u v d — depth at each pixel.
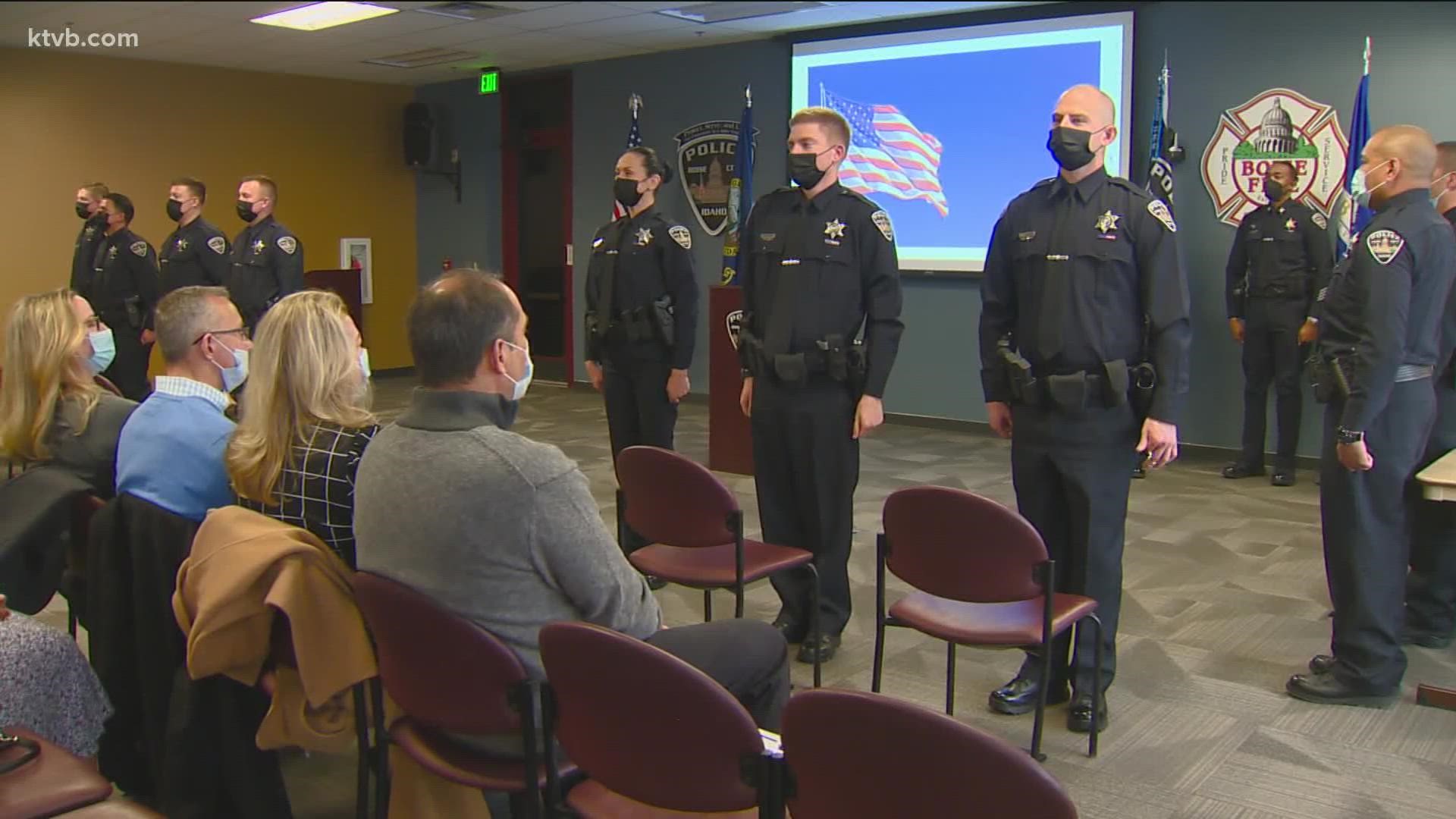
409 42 8.02
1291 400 5.59
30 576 2.32
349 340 2.07
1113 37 6.47
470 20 7.24
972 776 1.22
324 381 2.01
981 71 6.98
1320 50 5.85
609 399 4.07
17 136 8.09
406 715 1.88
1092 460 2.69
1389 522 2.89
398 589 1.64
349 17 7.10
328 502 1.97
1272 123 6.02
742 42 8.08
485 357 1.69
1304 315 5.50
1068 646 2.91
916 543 2.46
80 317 2.57
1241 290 5.79
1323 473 2.96
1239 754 2.68
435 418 1.68
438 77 9.81
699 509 2.68
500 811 2.21
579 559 1.68
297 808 2.44
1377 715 2.90
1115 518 2.73
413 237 10.56
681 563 2.86
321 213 9.82
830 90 7.65
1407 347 2.77
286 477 1.99
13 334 2.53
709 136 8.34
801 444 3.18
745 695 1.87
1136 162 6.50
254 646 1.91
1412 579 3.43
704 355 8.58
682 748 1.50
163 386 2.26
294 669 1.94
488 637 1.62
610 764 1.58
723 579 2.72
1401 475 2.85
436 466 1.65
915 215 7.39
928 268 7.35
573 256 9.38
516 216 9.77
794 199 3.18
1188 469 6.10
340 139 9.91
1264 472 5.94
